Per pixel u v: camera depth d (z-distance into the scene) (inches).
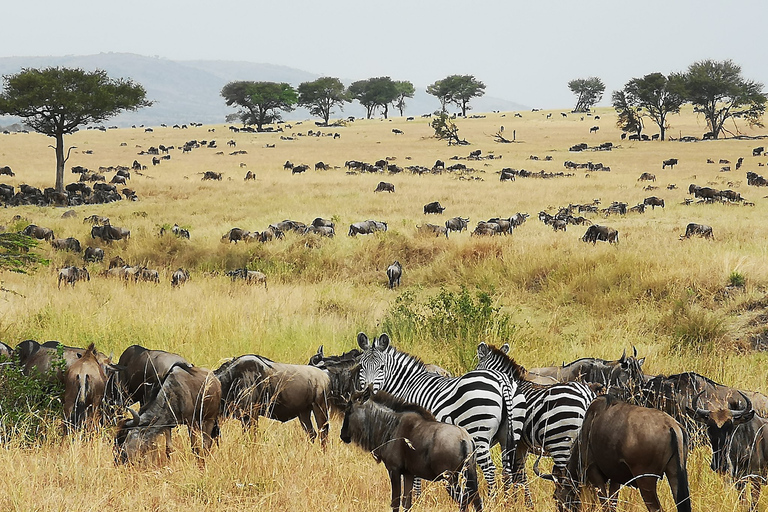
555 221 2827.3
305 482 678.5
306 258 2329.0
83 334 1309.1
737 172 5595.5
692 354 1247.5
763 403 757.3
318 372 868.0
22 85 4355.3
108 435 795.4
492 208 3646.7
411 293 1886.1
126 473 693.3
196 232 2920.8
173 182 4923.7
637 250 1998.0
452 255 2190.0
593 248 2089.1
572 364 896.3
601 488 613.9
